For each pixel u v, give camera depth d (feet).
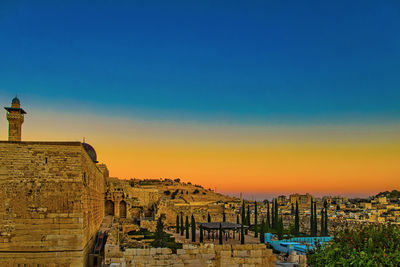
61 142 124.57
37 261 117.29
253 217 514.27
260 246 106.83
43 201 120.16
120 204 381.19
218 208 553.23
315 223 400.67
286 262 120.78
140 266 99.19
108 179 401.70
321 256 98.43
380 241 97.55
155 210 401.08
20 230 117.70
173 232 363.56
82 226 121.29
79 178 123.75
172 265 100.37
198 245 102.89
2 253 116.26
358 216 531.09
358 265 85.56
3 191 118.73
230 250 104.47
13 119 175.73
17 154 121.29
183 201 605.31
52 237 118.93
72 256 119.24
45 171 122.01
